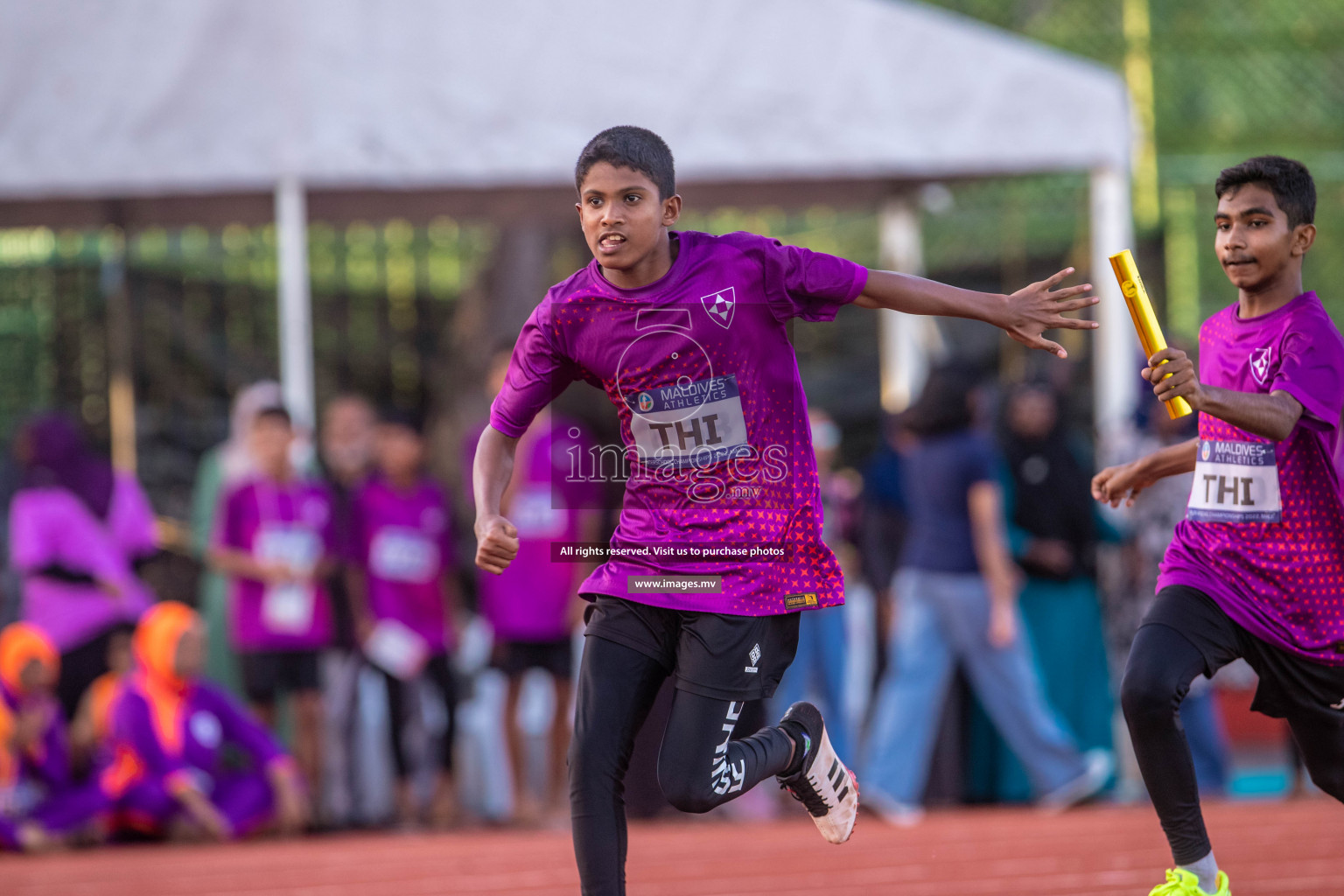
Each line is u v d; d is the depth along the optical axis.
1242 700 36.12
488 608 26.41
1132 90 46.09
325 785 27.16
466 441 26.52
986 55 28.22
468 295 45.69
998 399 31.03
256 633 26.50
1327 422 11.69
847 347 43.03
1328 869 17.55
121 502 28.05
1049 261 41.66
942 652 25.19
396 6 28.02
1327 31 45.88
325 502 27.14
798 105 28.14
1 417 36.81
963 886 17.66
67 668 26.81
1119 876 17.98
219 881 20.36
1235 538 12.25
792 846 21.92
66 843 25.25
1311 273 44.41
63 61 27.36
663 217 10.98
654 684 11.50
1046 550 26.42
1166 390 10.98
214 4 27.66
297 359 28.16
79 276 37.38
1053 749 25.08
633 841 22.84
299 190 27.86
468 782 29.75
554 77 28.09
